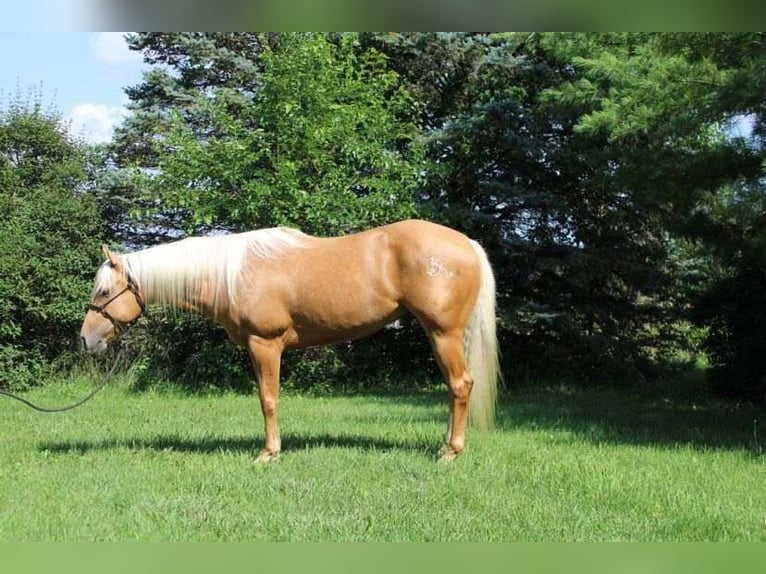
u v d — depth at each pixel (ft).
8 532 15.71
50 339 48.91
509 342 52.75
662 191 30.01
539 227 51.52
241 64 55.67
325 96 46.34
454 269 21.20
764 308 36.55
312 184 46.93
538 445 25.12
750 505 17.62
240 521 16.28
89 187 53.31
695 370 55.83
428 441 25.29
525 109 49.24
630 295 52.39
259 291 21.63
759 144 26.91
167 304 22.53
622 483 19.34
